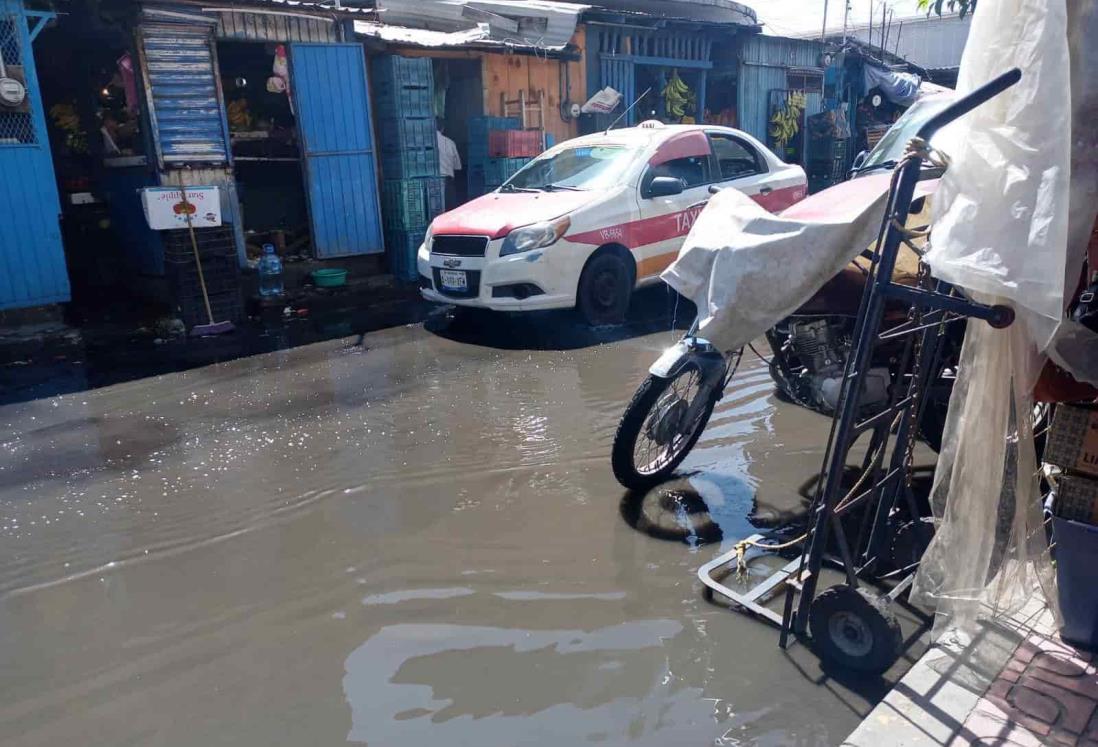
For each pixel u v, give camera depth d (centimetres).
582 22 1286
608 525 408
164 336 833
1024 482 293
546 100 1266
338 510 432
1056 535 287
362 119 1030
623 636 317
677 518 414
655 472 443
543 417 557
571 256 750
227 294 871
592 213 764
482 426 544
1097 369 259
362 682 296
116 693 297
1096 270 295
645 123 896
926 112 589
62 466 502
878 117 1916
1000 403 282
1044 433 356
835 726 267
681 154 843
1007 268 239
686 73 1516
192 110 895
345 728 273
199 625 336
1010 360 277
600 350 716
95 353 774
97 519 431
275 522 422
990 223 244
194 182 905
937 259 252
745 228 328
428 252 809
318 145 1005
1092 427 277
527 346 738
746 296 315
